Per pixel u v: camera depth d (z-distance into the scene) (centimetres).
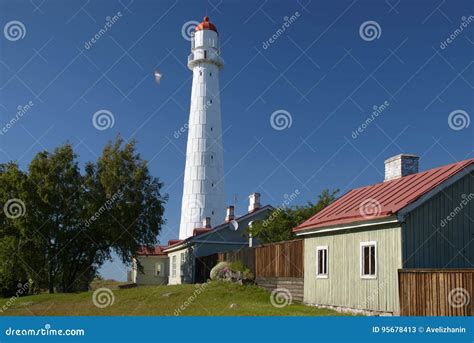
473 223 1933
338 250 2222
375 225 1981
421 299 1638
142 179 4325
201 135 5656
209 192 5544
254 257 3061
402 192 2033
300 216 3641
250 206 4591
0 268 4009
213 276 3141
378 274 1942
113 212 4178
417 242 1848
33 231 3938
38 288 4156
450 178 1905
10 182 4019
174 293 2745
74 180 4141
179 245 4638
